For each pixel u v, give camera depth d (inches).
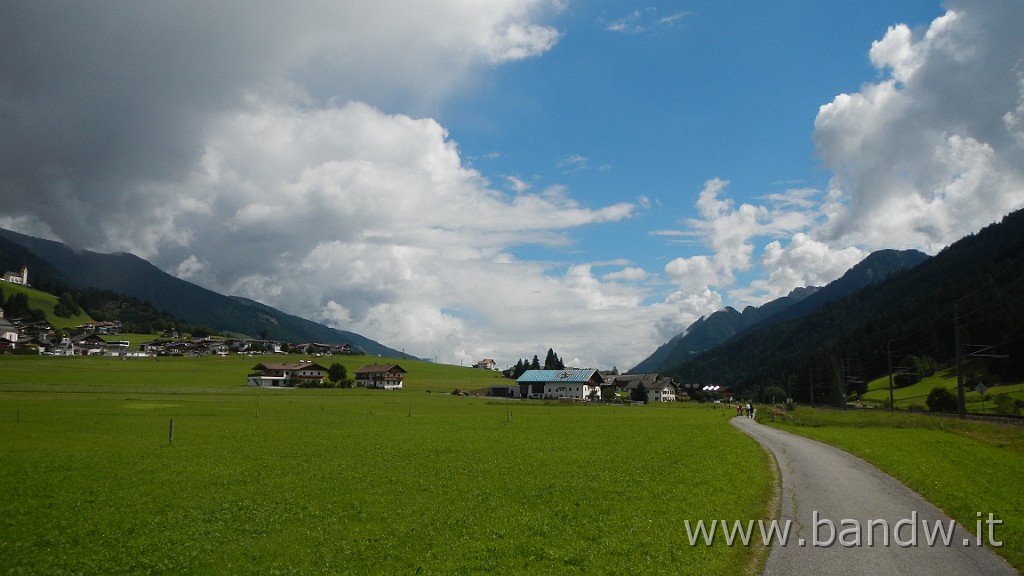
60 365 6914.4
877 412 4060.0
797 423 3090.6
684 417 3754.9
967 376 5782.5
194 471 1358.3
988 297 6560.0
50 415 2669.8
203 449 1744.6
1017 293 5826.8
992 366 5447.8
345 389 6904.5
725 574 638.5
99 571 708.0
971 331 5974.4
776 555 695.1
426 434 2272.4
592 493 1078.4
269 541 810.8
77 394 4099.4
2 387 4200.3
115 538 831.1
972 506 938.7
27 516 951.6
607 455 1616.6
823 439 2129.7
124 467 1411.2
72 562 737.0
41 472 1338.6
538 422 3048.7
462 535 820.0
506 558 712.4
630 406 5974.4
